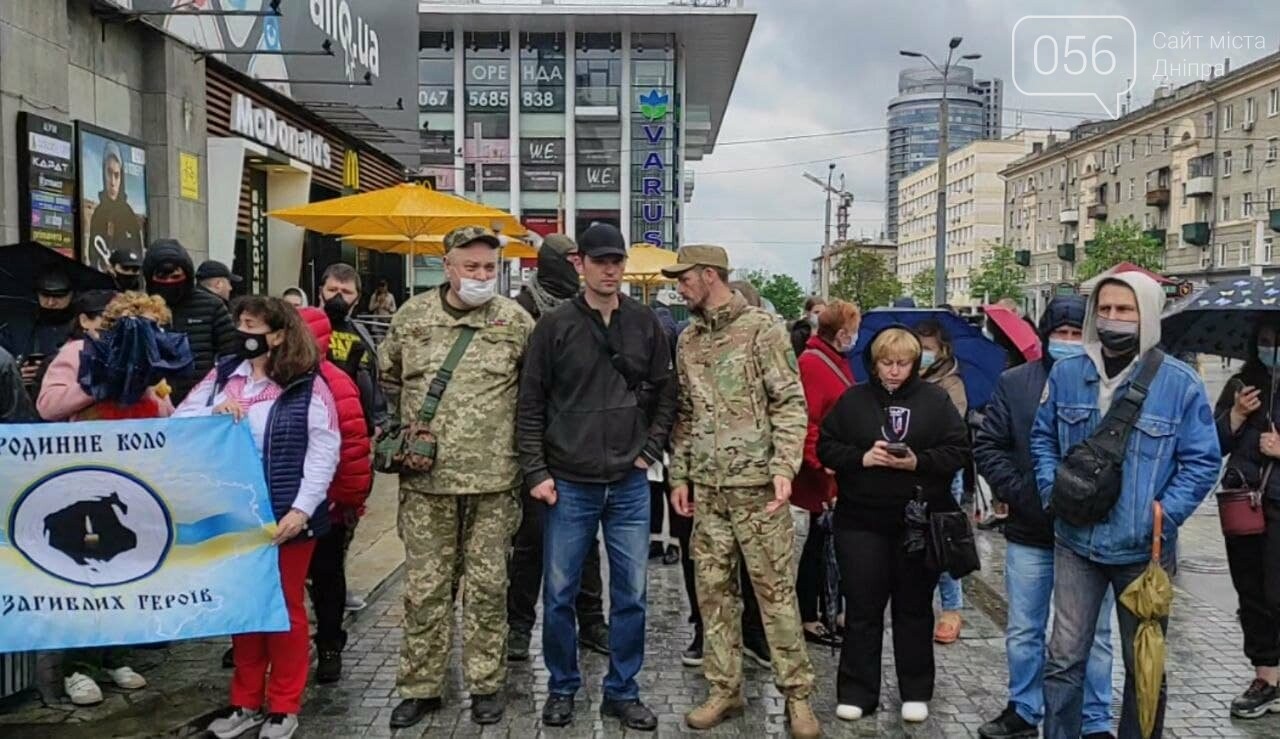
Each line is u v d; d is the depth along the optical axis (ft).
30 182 25.05
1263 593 15.33
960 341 24.12
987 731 14.55
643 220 147.23
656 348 14.88
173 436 13.32
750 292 17.43
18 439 12.92
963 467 15.30
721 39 146.61
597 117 146.20
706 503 14.73
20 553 13.04
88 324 14.80
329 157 48.93
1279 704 15.34
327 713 15.28
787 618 14.49
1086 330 12.75
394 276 71.92
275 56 39.99
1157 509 12.03
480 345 14.69
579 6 137.18
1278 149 171.94
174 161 32.30
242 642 14.24
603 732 14.69
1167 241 204.13
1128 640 12.58
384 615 19.98
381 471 14.51
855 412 15.20
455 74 145.48
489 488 14.61
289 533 13.56
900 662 15.31
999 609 20.94
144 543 13.24
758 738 14.55
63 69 26.76
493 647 15.02
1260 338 15.17
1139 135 217.36
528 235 45.88
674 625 19.90
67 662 15.26
